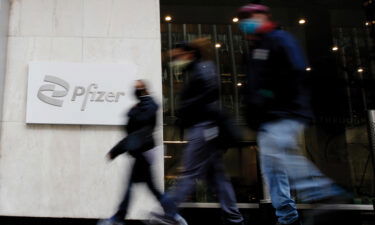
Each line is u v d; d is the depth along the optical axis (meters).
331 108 8.00
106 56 7.01
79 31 7.07
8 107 6.67
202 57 3.88
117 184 6.47
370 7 8.43
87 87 6.78
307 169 3.48
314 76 8.00
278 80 3.29
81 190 6.43
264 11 3.45
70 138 6.61
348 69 8.22
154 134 4.67
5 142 6.53
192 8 8.04
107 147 6.61
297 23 8.27
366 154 7.88
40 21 7.07
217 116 3.75
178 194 3.72
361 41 8.43
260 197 7.09
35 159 6.50
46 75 6.78
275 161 3.36
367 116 6.09
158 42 7.17
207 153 3.73
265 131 3.31
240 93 7.75
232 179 7.28
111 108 6.73
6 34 6.91
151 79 6.97
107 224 4.57
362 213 6.84
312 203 3.63
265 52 3.32
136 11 7.27
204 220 6.35
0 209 6.30
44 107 6.64
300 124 3.30
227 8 8.13
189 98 3.76
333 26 8.41
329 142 7.80
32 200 6.37
